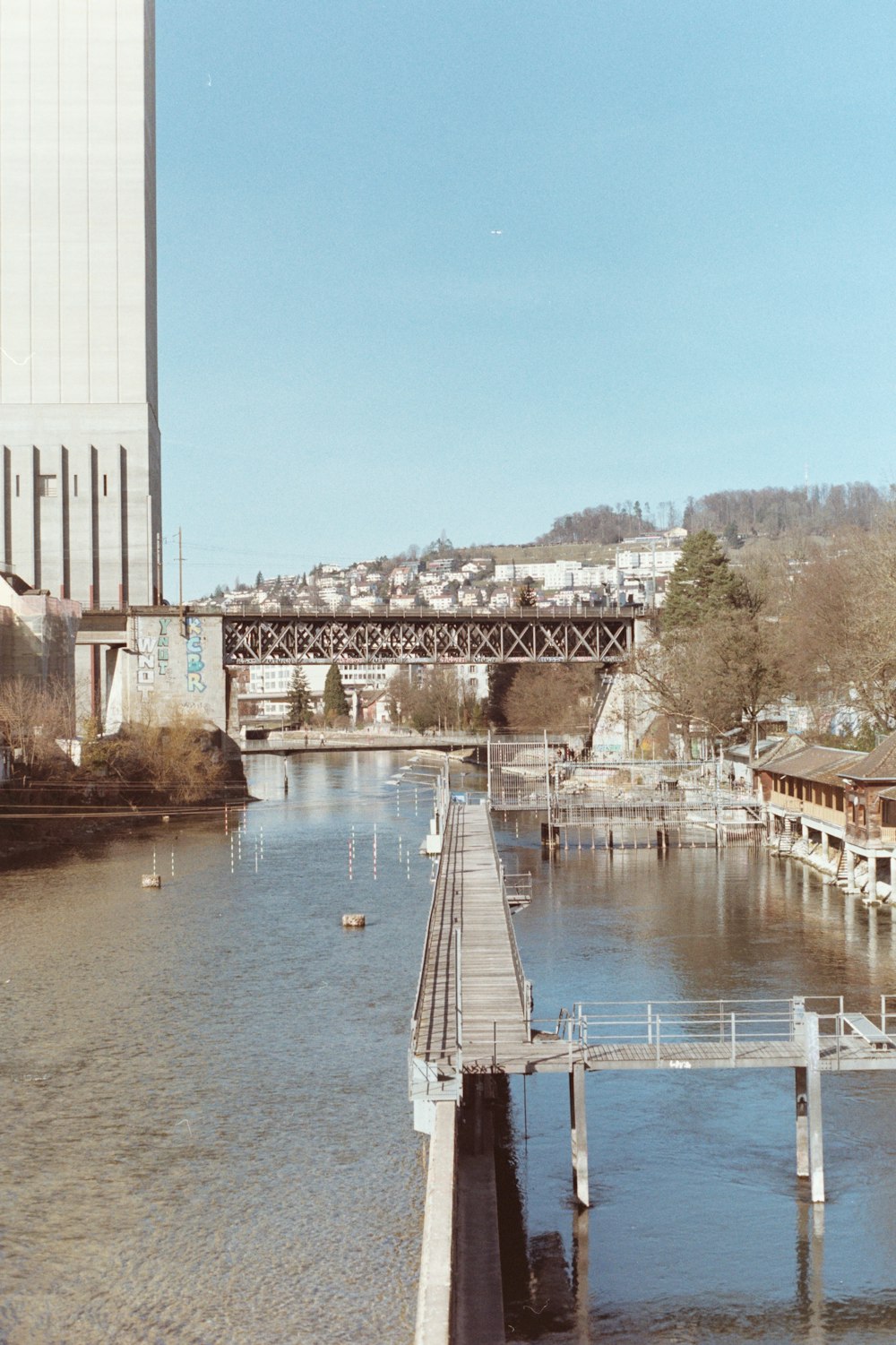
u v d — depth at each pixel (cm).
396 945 8750
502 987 5688
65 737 16150
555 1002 7225
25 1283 4203
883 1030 5075
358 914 9525
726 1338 3906
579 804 13488
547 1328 3966
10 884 11306
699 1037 5841
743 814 13788
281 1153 5178
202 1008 7188
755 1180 4956
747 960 8119
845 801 10825
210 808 17712
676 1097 5844
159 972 8012
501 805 13675
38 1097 5809
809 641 15388
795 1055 4816
